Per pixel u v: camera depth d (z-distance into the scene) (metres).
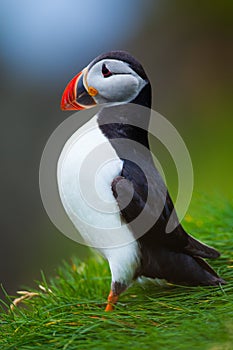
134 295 9.16
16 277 18.36
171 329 7.29
